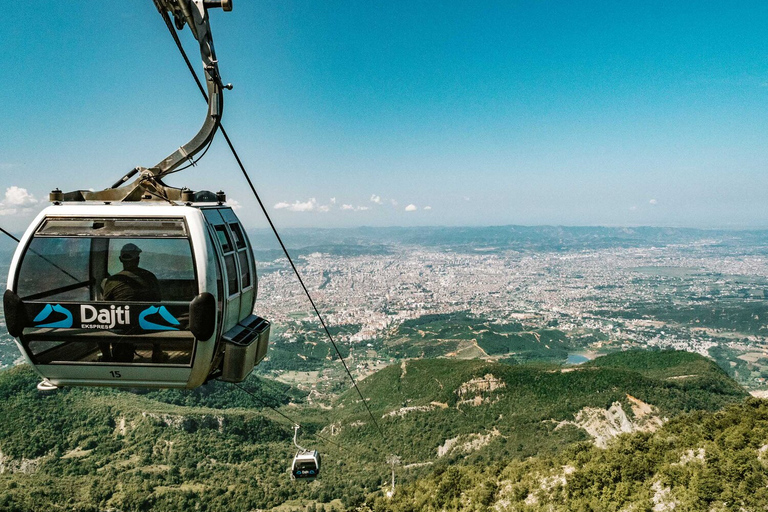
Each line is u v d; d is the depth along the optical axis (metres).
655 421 91.88
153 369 6.67
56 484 91.62
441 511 50.75
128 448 106.81
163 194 7.11
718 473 30.05
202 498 90.62
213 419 118.44
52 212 6.51
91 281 6.56
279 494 91.88
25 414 108.06
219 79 6.75
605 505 33.78
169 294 6.52
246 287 7.93
